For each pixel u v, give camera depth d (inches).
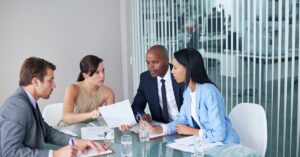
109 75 167.0
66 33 151.8
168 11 143.9
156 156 69.9
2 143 66.0
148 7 154.6
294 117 103.6
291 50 101.3
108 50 164.6
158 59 99.3
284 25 102.0
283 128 107.4
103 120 99.8
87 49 158.2
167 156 69.7
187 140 78.7
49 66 72.9
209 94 80.3
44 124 79.2
